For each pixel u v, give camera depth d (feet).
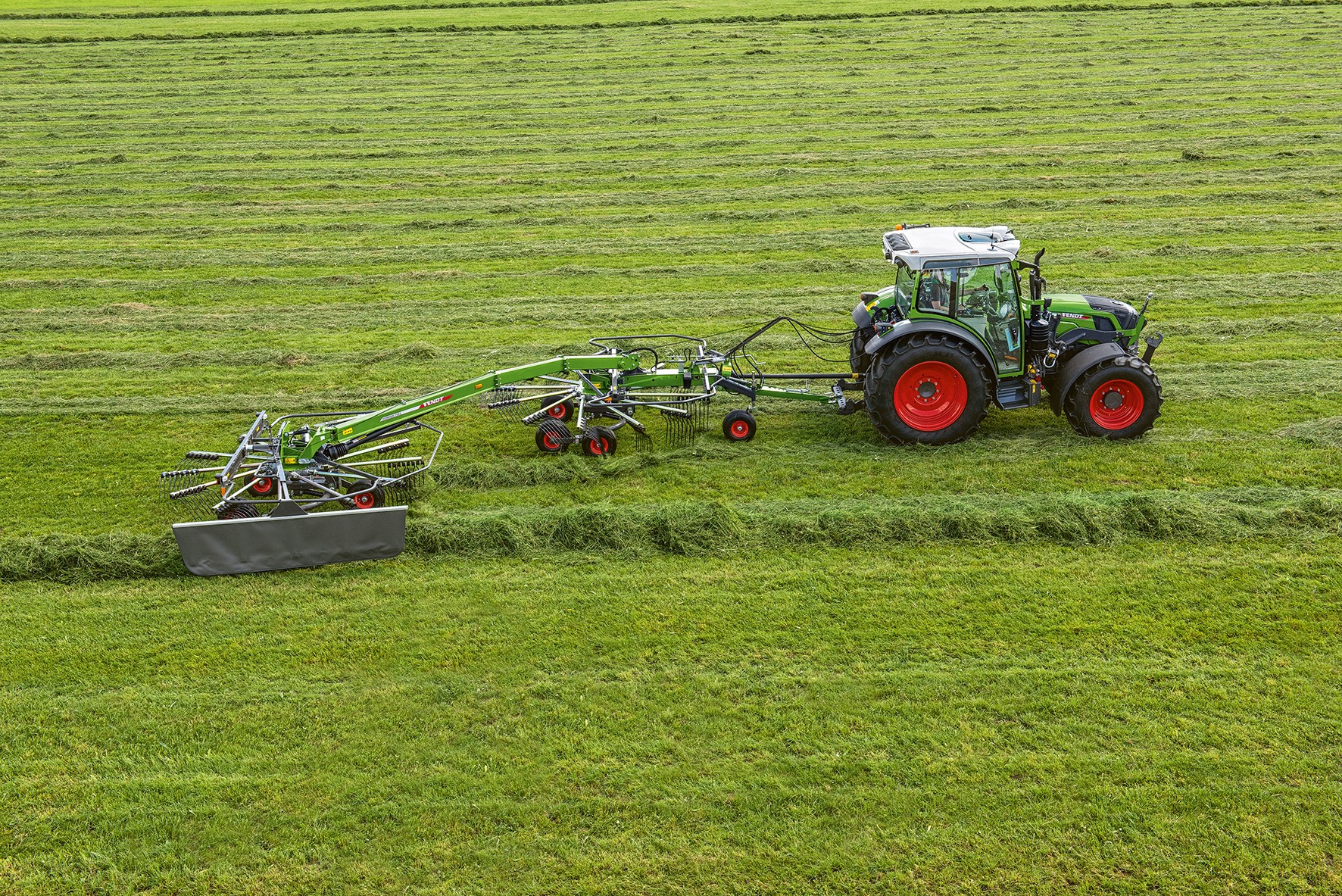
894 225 57.41
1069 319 31.89
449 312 45.85
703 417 34.42
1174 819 16.99
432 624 22.82
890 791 17.72
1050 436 31.71
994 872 16.16
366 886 16.16
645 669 21.12
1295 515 25.96
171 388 37.50
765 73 100.58
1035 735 18.89
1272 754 18.25
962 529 25.90
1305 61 97.25
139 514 28.19
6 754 19.03
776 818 17.25
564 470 30.09
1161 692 19.93
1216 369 36.68
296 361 39.75
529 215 61.62
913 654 21.34
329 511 26.73
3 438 33.30
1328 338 39.24
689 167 71.20
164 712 20.10
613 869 16.37
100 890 16.22
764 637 22.02
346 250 55.57
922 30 116.98
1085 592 23.39
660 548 25.93
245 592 24.32
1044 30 114.73
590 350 40.16
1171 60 100.22
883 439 32.04
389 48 114.42
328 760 18.76
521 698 20.31
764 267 50.83
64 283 50.24
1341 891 15.65
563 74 102.17
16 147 79.00
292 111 90.12
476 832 17.15
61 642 22.34
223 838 17.12
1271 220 55.21
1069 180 65.00
